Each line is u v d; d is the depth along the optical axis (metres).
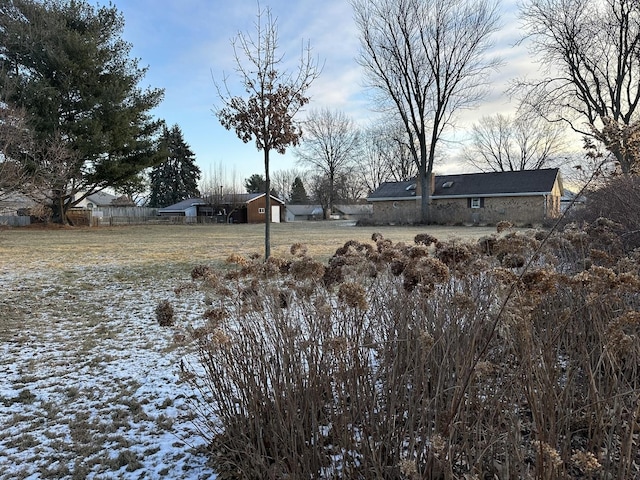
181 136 57.28
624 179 4.30
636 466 1.65
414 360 2.12
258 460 1.86
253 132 7.53
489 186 31.44
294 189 72.06
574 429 1.93
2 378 3.50
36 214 24.95
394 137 38.59
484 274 2.60
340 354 1.94
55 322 5.20
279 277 3.28
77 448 2.46
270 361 2.17
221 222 43.03
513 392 1.79
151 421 2.77
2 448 2.48
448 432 1.65
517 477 1.50
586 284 1.98
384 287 2.73
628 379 2.02
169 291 6.94
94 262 10.30
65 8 22.69
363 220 33.03
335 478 1.79
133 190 26.48
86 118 21.62
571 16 17.30
